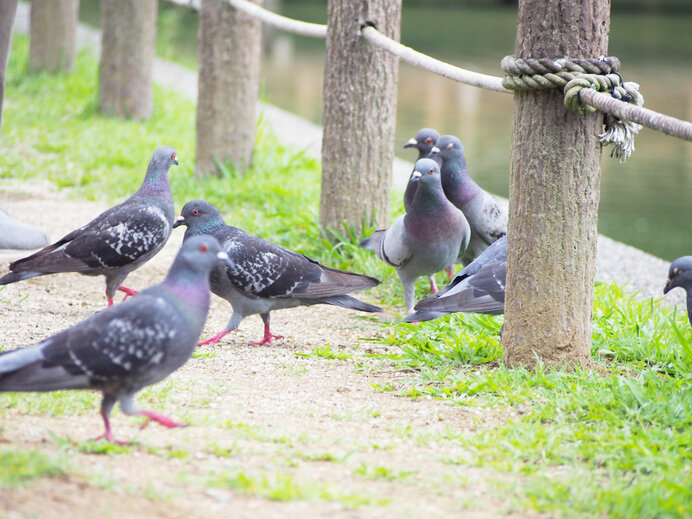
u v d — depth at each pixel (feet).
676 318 35.12
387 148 44.01
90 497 17.26
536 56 26.20
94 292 38.06
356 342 33.22
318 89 114.62
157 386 26.27
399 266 37.04
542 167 26.84
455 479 20.12
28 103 79.87
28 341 29.66
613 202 67.92
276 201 52.54
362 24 41.98
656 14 253.44
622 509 18.61
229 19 55.98
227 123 57.21
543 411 24.72
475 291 30.48
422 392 26.71
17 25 127.85
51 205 51.57
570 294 27.53
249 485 18.54
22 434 21.11
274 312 37.63
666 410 24.58
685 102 105.29
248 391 26.66
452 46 161.07
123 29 74.79
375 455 21.72
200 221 33.55
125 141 67.67
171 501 17.62
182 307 20.97
